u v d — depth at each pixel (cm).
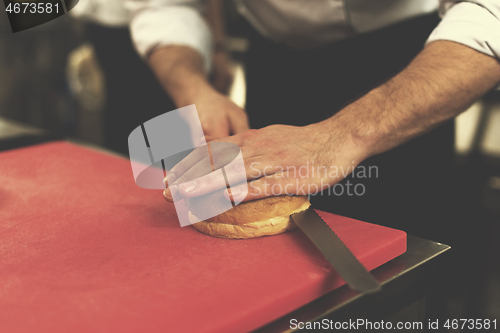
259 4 103
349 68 99
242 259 49
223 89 155
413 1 89
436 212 102
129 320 39
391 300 48
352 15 91
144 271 47
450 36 66
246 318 40
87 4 159
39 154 93
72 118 303
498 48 62
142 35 113
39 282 46
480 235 136
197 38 112
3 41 277
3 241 56
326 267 47
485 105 133
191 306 41
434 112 64
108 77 179
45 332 38
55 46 291
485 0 64
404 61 93
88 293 43
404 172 99
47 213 65
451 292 134
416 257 53
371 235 54
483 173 135
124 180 78
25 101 294
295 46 106
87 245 54
